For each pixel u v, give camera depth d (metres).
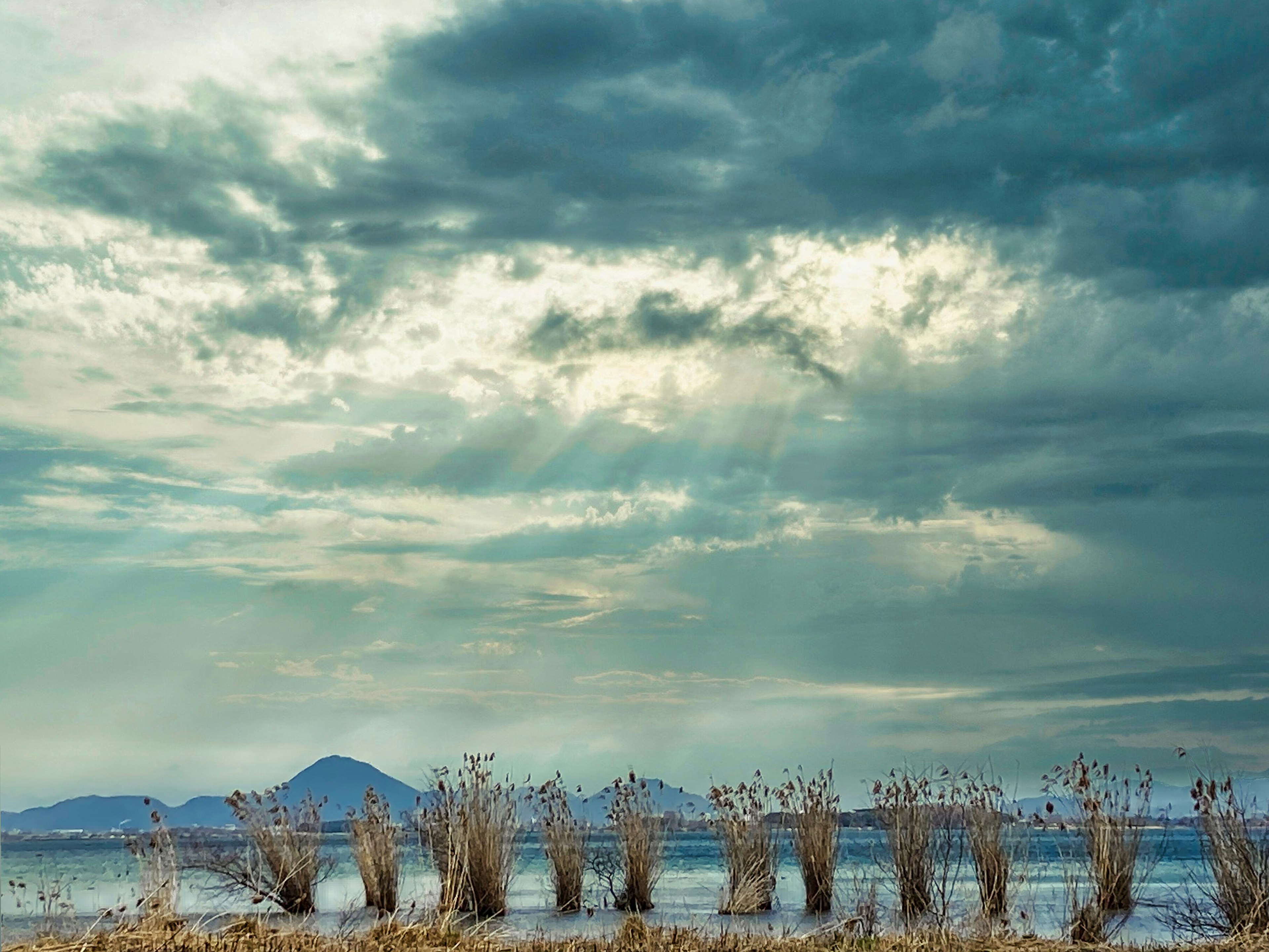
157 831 12.68
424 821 15.54
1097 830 13.76
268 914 13.72
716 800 16.00
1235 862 11.91
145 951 9.69
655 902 16.34
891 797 13.96
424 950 10.26
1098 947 10.54
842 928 11.45
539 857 16.83
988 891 13.09
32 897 12.38
